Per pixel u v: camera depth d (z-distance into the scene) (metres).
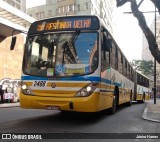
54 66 9.41
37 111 14.25
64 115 12.23
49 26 10.05
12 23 23.81
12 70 28.28
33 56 9.84
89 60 9.38
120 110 16.30
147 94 35.97
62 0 63.44
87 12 59.69
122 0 8.91
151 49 8.77
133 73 23.61
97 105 9.24
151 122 10.55
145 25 8.76
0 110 15.19
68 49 9.58
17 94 25.55
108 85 11.18
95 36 9.64
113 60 12.48
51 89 9.24
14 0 28.55
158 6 8.18
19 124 9.23
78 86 9.10
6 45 27.41
